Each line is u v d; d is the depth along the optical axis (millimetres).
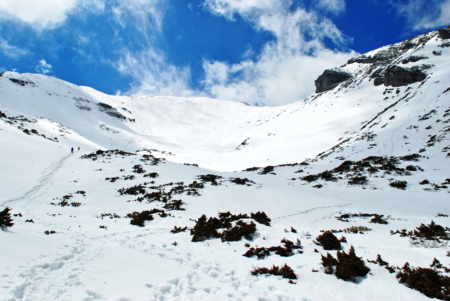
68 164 36656
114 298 5871
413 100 74500
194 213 20219
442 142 44000
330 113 116375
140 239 11695
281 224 17312
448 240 10719
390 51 156250
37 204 20312
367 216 20859
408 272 7117
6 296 5375
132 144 137500
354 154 54156
